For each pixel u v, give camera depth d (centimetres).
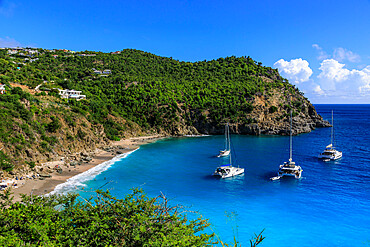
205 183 5716
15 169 5681
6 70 11238
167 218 1358
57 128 7862
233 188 5378
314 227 3725
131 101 14038
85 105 11156
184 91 15700
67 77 15475
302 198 4794
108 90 14612
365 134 13738
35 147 6725
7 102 7188
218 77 19088
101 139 9956
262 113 14850
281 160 7912
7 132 6175
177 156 8662
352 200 4669
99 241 1255
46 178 5744
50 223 1380
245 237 3475
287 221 3912
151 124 13850
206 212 4231
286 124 14575
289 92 17388
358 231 3588
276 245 3288
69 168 6744
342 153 8775
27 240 1261
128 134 12338
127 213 1406
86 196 4744
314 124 17212
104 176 6166
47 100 9450
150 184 5628
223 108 14700
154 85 15675
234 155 8756
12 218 1372
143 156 8644
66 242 1240
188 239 1277
